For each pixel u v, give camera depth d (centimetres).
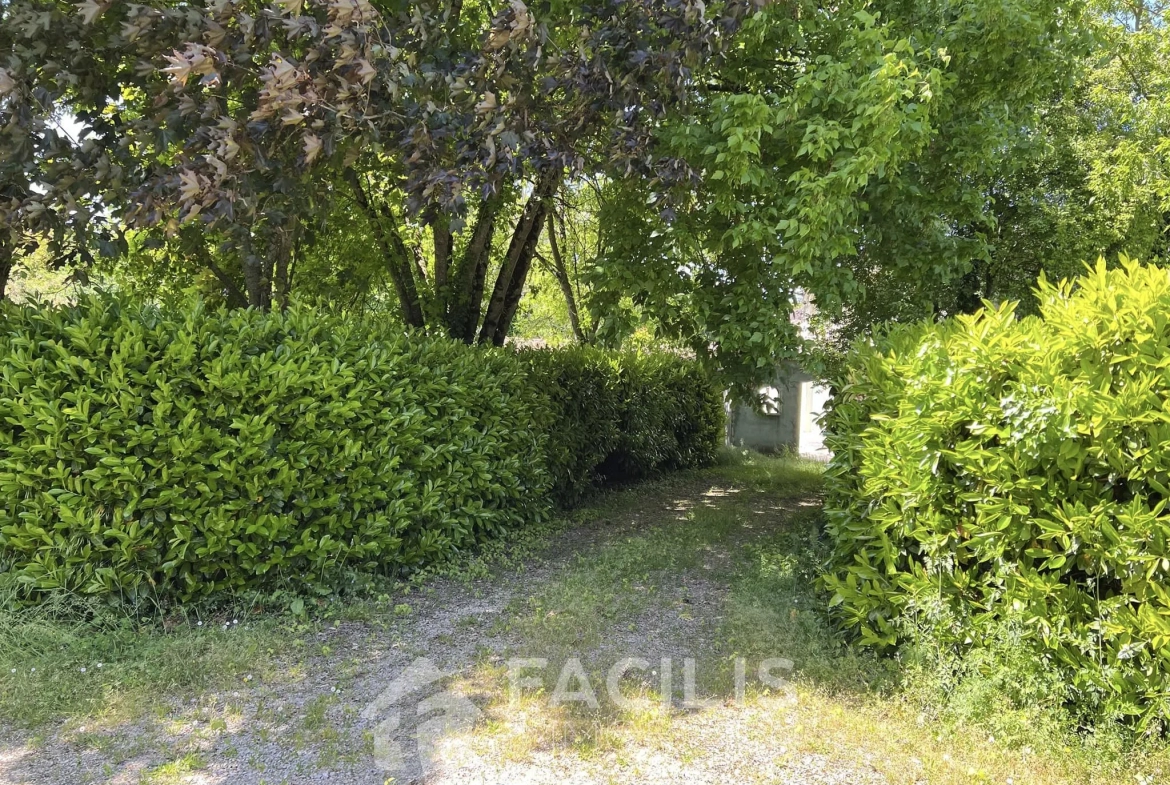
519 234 891
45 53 464
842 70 501
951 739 298
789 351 599
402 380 523
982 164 628
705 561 575
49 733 305
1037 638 303
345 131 439
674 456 1095
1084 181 984
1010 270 1032
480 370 623
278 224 551
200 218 467
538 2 553
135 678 347
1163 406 272
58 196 444
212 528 412
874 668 354
